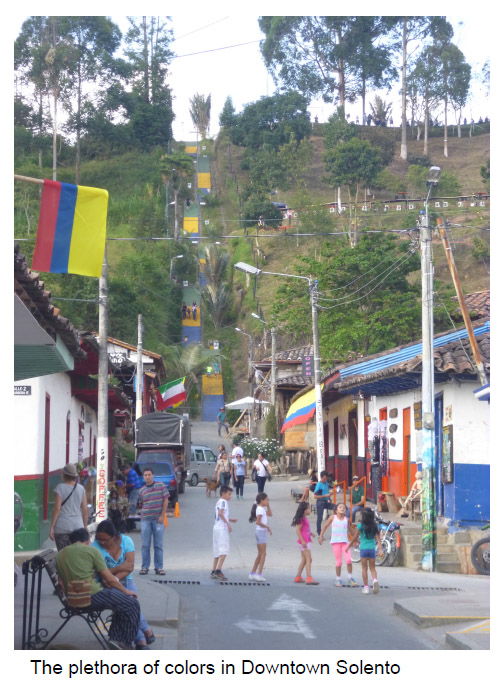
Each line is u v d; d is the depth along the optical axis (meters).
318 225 88.50
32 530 16.89
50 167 99.19
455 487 19.53
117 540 9.76
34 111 103.56
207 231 97.31
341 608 12.88
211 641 10.17
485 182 86.62
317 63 110.44
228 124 135.25
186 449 37.34
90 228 10.42
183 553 19.86
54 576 9.37
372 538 14.62
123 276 72.56
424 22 105.31
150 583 14.02
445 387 20.39
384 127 140.25
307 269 37.84
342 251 37.22
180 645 9.89
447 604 12.40
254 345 74.38
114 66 101.69
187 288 87.62
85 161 105.25
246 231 94.12
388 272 36.50
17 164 96.19
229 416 69.31
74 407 23.97
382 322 36.06
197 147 134.88
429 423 18.33
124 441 42.78
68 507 12.19
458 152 127.12
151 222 89.25
